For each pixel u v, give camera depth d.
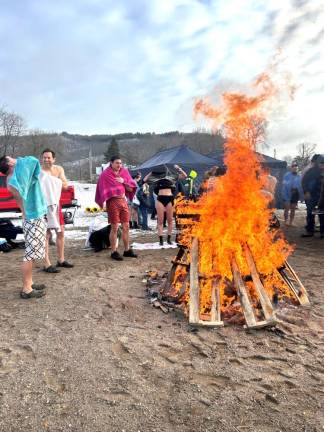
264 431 2.21
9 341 3.43
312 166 9.70
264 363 3.00
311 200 9.70
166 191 8.58
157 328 3.70
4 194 10.72
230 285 4.31
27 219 4.59
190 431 2.22
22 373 2.87
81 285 5.23
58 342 3.39
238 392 2.59
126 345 3.31
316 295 4.66
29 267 4.68
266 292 4.00
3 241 8.54
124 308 4.27
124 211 7.07
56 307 4.33
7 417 2.35
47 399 2.53
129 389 2.64
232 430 2.22
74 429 2.24
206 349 3.24
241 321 3.80
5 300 4.63
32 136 70.38
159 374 2.83
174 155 17.89
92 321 3.89
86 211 18.70
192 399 2.51
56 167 6.38
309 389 2.62
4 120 63.06
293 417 2.32
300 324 3.77
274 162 18.55
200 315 3.95
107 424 2.28
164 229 12.11
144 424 2.28
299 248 8.05
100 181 6.99
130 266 6.41
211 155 19.69
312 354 3.14
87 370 2.90
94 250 8.20
